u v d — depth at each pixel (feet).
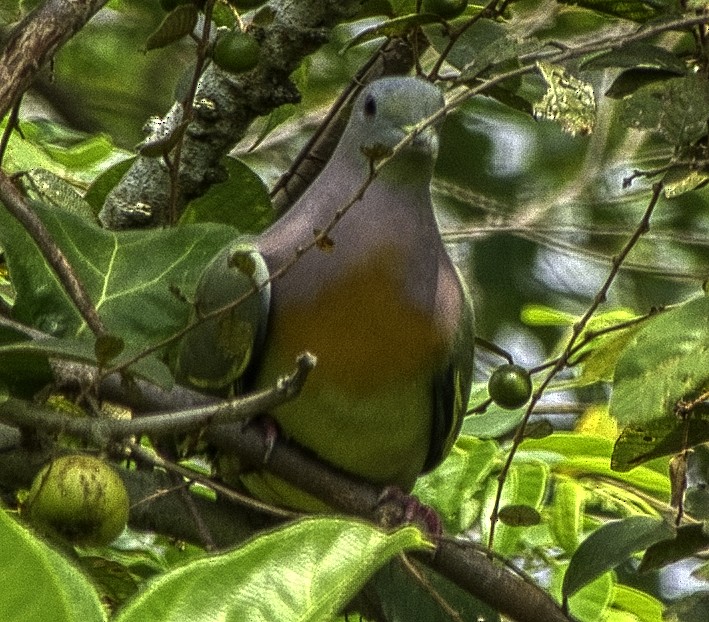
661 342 19.90
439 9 24.76
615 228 41.06
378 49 27.94
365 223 25.11
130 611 11.21
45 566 10.85
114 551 25.12
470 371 26.61
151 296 21.83
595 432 31.30
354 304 24.85
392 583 23.38
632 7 25.31
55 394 19.33
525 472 27.20
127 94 45.60
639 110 22.02
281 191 29.50
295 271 24.91
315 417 25.05
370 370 25.00
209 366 24.43
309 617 11.28
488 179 47.14
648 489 28.94
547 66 21.81
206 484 19.10
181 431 16.66
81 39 45.96
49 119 39.34
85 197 27.48
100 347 16.84
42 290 21.04
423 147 24.98
